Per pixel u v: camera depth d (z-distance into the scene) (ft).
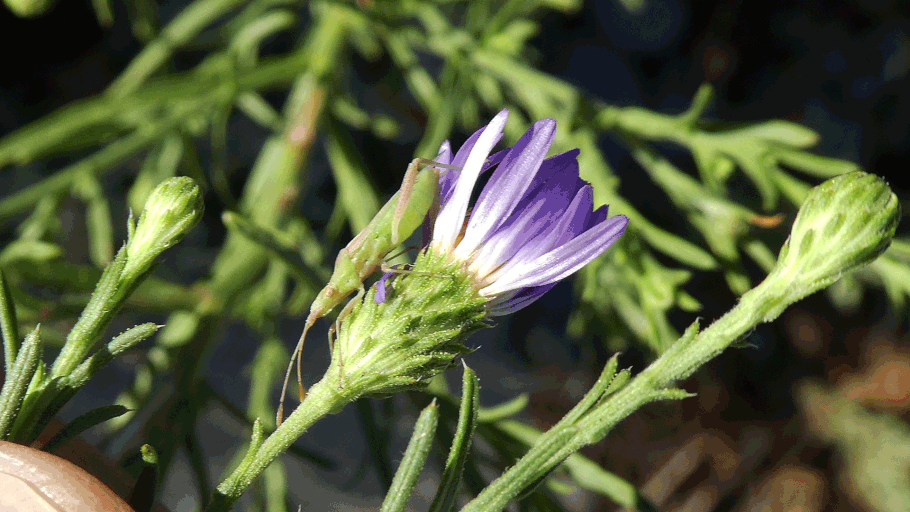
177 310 0.79
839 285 1.31
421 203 0.64
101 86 1.45
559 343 1.46
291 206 0.93
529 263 0.63
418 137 1.45
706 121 0.85
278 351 0.89
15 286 0.77
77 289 0.78
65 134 0.85
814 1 1.45
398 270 0.64
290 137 0.95
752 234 0.85
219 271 0.83
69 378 0.63
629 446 1.31
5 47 1.40
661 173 0.85
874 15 1.43
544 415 1.39
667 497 1.27
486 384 1.44
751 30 1.46
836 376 1.34
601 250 0.63
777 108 1.44
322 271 0.73
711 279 1.33
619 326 0.94
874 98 1.42
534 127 0.63
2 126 1.39
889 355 1.31
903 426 1.27
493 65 0.94
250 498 1.01
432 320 0.63
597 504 1.28
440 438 0.73
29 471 0.63
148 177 1.05
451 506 0.62
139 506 0.64
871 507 1.23
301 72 0.99
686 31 1.49
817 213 0.61
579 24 1.52
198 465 0.77
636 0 1.34
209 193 1.40
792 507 1.23
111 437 0.79
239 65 1.07
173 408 0.77
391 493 0.61
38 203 0.93
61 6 1.42
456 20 1.38
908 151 1.40
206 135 1.40
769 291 0.61
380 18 1.01
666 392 0.61
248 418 0.85
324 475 1.36
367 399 0.77
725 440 1.30
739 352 1.35
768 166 0.81
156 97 0.90
